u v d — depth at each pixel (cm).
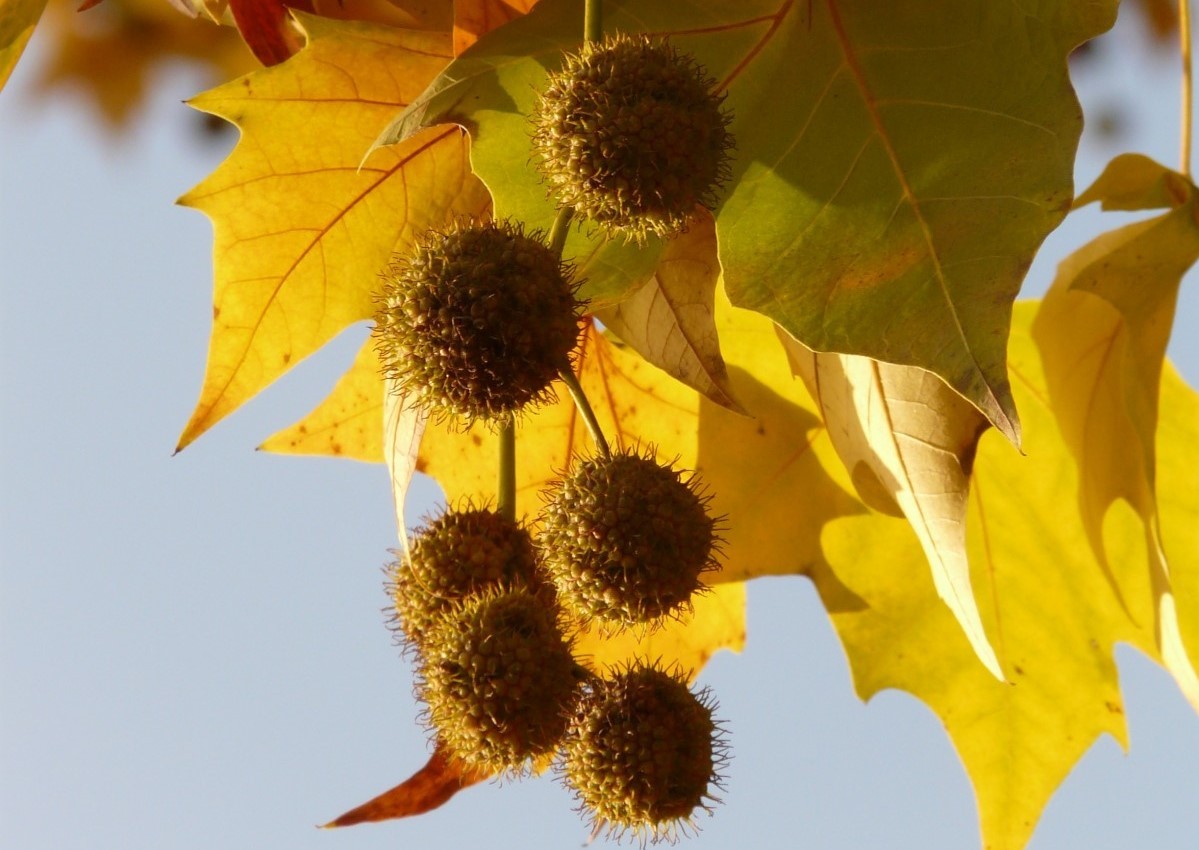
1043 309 75
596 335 76
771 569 77
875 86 70
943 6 70
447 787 72
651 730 70
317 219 73
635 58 69
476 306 69
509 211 70
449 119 70
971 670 79
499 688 70
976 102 69
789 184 69
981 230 68
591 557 70
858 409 72
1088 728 78
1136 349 73
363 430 76
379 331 70
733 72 70
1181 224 73
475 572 71
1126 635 78
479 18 72
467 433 76
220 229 73
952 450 71
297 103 73
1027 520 79
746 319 77
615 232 69
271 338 73
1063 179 68
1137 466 74
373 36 73
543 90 70
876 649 78
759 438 77
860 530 78
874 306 68
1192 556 77
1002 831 79
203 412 73
